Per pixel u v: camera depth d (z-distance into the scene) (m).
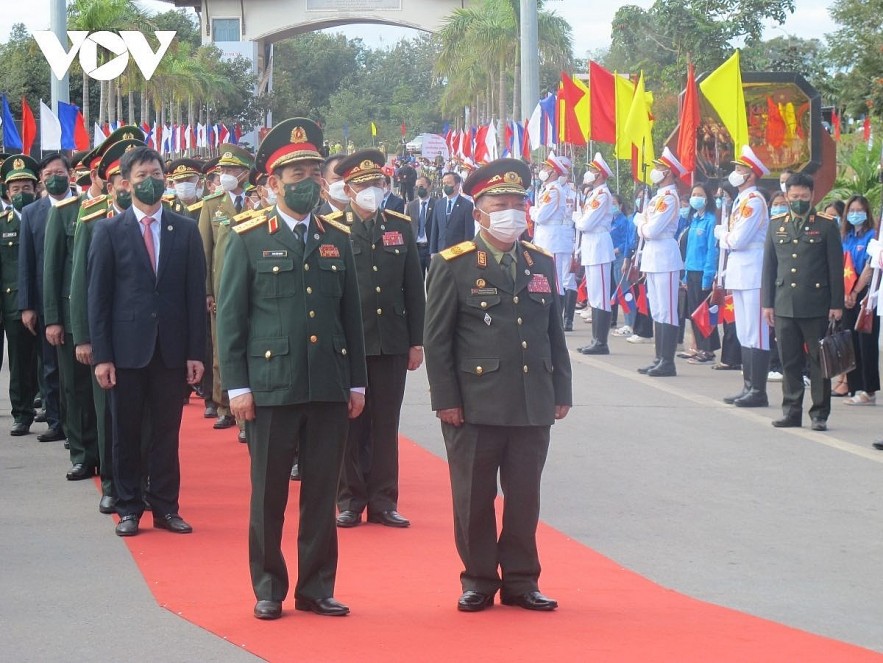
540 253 6.47
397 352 8.20
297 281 6.10
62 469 9.86
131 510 7.87
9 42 59.75
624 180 29.11
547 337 6.39
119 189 8.12
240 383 6.04
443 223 20.25
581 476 9.59
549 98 22.66
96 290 7.77
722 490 9.19
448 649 5.54
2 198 14.06
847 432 11.49
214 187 13.47
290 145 6.12
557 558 7.36
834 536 7.96
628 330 19.19
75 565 7.06
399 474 9.66
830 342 11.38
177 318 7.91
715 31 29.66
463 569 7.09
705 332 15.32
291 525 8.08
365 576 6.93
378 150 8.23
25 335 11.27
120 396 7.81
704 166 20.56
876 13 22.64
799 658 5.52
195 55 75.25
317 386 6.03
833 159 20.69
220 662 5.36
